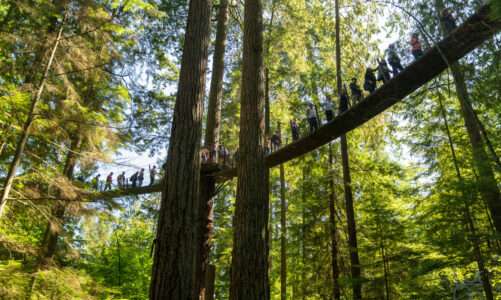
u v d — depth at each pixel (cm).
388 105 607
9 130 545
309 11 1195
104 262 1295
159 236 378
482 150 530
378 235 893
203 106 456
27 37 525
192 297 366
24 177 535
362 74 1173
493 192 552
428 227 792
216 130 923
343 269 1005
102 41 623
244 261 467
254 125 544
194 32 484
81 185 651
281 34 1143
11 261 485
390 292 880
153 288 357
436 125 848
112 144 581
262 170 524
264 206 506
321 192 1082
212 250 1366
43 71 553
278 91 1254
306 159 1228
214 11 1124
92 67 580
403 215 971
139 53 991
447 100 845
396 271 870
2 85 525
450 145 823
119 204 595
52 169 594
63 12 596
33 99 527
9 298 448
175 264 362
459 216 643
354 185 1120
